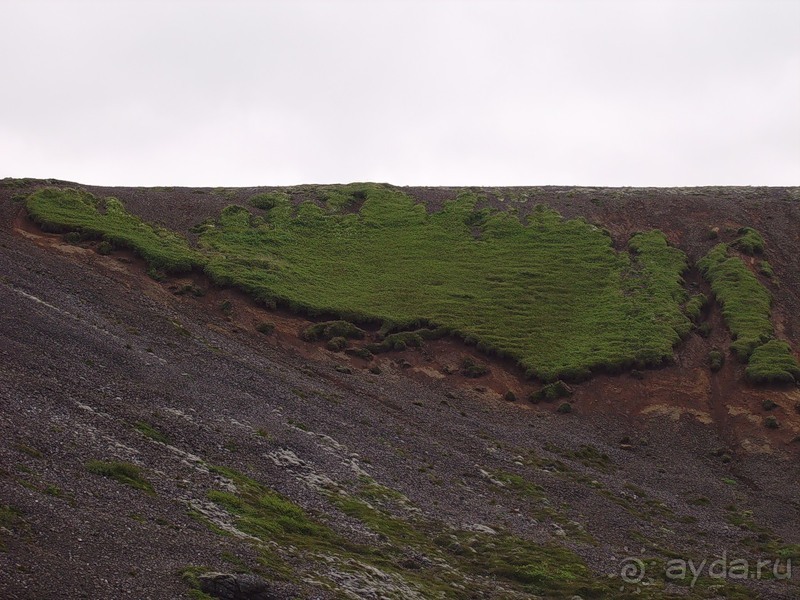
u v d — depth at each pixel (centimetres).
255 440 3522
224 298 6981
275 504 2814
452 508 3553
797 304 8181
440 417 5403
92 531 2017
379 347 6750
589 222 9869
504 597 2581
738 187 12088
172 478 2689
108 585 1758
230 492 2772
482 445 4894
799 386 6506
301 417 4269
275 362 5756
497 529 3397
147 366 4194
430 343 6981
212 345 5469
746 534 4103
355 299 7556
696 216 10088
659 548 3588
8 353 3425
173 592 1816
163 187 10175
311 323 6956
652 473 5138
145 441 2981
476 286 8181
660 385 6612
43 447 2494
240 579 1939
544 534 3494
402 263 8669
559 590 2761
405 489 3612
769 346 7000
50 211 7700
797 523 4425
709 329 7562
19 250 6294
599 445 5541
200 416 3600
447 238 9369
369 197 10525
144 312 5675
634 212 10244
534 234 9481
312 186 11062
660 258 8850
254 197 10000
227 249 8119
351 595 2152
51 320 4338
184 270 7200
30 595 1599
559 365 6725
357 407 4981
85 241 7300
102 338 4409
